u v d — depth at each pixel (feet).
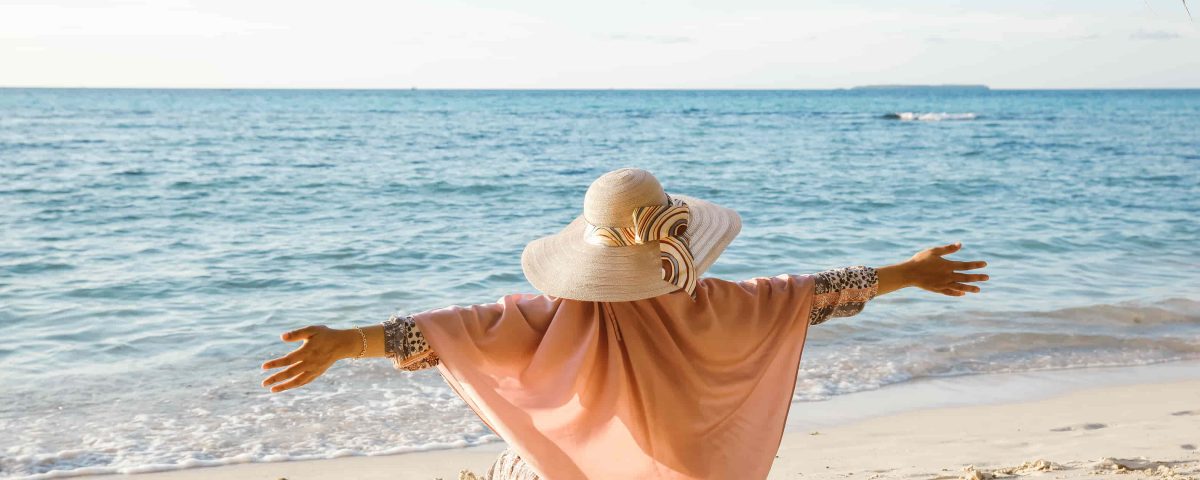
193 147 130.41
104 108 314.14
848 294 8.94
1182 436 18.89
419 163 106.22
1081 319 30.68
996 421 20.67
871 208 66.80
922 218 61.16
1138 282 38.06
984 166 105.29
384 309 33.91
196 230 53.36
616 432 8.55
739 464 8.76
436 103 430.61
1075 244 48.88
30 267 40.98
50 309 32.65
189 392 22.90
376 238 50.31
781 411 8.98
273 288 37.04
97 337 28.66
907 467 16.96
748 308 8.75
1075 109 364.17
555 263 8.61
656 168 104.12
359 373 23.98
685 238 8.46
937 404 22.20
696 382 8.59
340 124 209.26
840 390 23.38
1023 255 45.80
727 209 9.16
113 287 36.47
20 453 18.78
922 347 27.12
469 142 148.77
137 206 64.23
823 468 17.03
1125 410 21.48
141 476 17.69
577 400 8.46
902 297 32.68
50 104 361.51
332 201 68.39
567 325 8.41
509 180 84.84
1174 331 29.48
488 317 8.36
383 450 19.11
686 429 8.58
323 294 36.11
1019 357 26.53
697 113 305.53
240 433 20.08
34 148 125.18
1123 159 114.83
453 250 46.24
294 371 7.53
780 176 93.71
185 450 19.07
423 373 24.14
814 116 286.46
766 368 8.87
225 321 31.14
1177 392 23.15
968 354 26.61
